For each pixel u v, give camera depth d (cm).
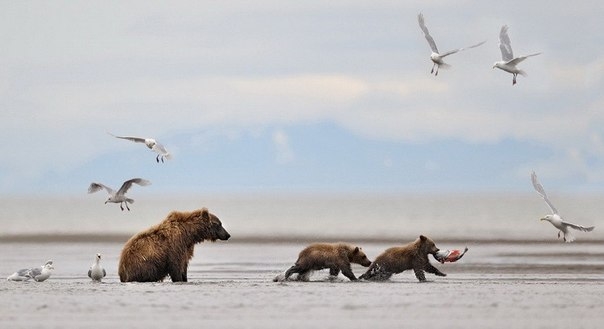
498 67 6381
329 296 5331
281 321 4491
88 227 19850
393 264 6575
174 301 5100
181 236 6350
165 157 5819
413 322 4472
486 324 4428
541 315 4681
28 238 14725
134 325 4381
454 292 5562
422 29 6269
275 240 14125
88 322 4450
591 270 7894
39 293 5484
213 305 4956
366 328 4322
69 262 9250
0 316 4603
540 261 8931
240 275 7450
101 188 5941
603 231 15212
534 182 6141
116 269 8262
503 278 6969
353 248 6544
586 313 4747
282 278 6550
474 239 13162
